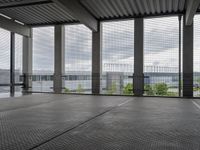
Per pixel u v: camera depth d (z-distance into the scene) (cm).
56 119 371
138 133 280
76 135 270
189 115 416
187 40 832
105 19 928
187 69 832
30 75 1043
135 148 222
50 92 988
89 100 679
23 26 990
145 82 889
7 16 915
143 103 607
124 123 340
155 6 794
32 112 446
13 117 390
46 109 488
